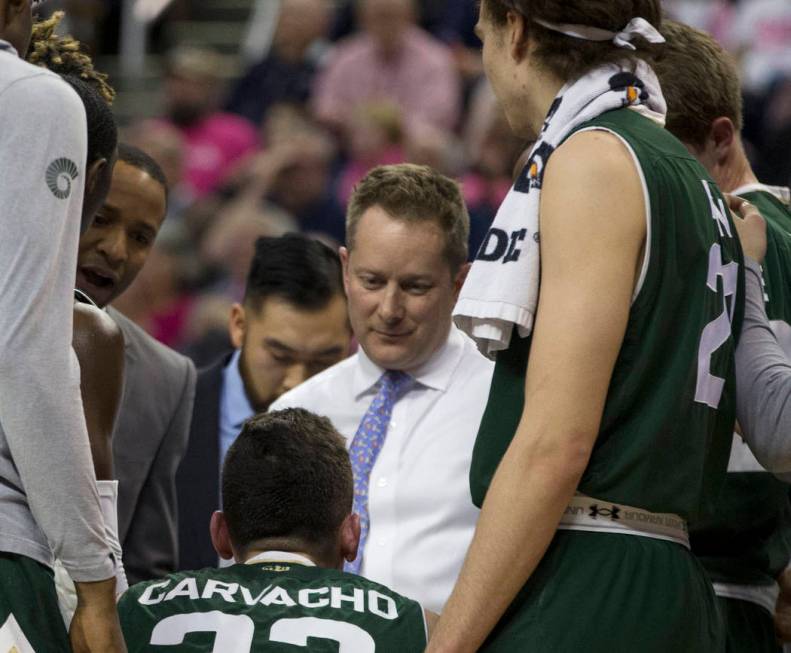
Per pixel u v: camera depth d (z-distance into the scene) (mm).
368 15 26078
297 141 24141
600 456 6281
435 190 8570
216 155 25594
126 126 29031
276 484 7277
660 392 6309
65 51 8664
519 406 6488
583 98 6465
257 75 26719
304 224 24031
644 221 6254
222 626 6820
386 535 8359
